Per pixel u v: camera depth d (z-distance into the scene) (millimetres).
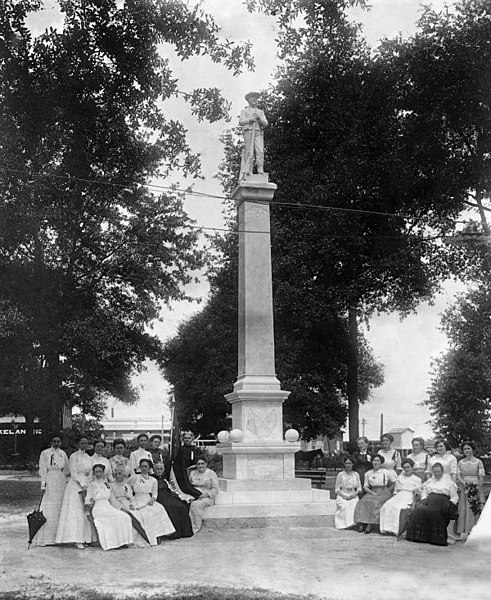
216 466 31109
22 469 36938
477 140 26031
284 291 27766
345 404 44781
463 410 31906
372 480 13898
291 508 14586
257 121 17562
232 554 11109
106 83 17078
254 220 17047
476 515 12438
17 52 16578
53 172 19297
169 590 8359
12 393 33594
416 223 27875
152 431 65875
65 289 26859
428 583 8781
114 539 11781
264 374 16375
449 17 25703
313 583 8797
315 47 26422
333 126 27375
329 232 27297
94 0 16297
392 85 26125
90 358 30984
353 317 32188
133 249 31188
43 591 8367
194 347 47531
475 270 27828
